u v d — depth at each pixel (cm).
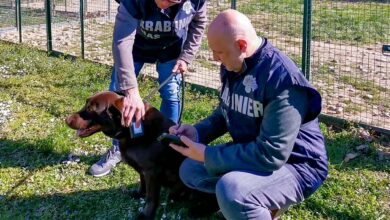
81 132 216
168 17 242
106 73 443
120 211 236
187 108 358
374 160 287
